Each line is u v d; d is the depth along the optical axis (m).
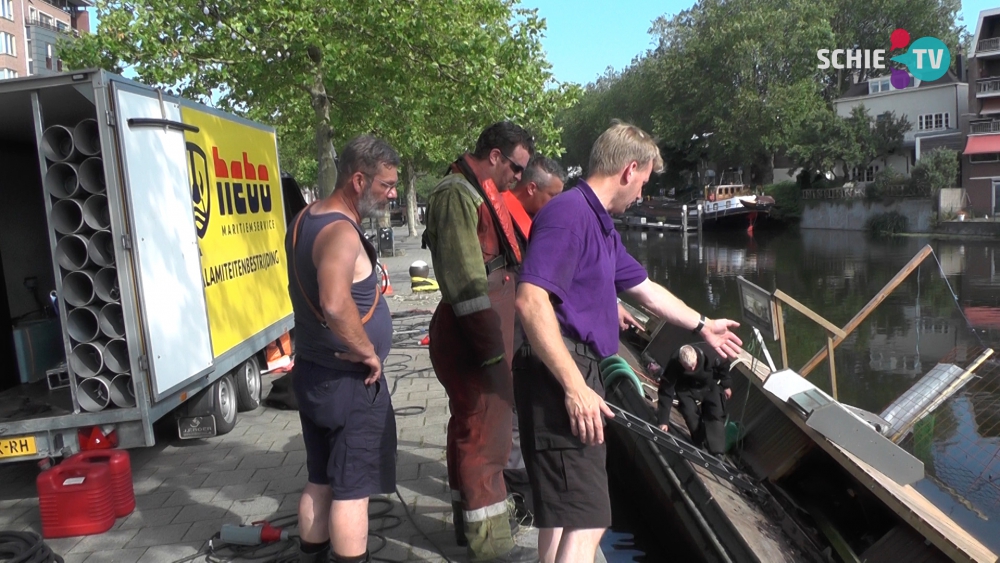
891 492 4.11
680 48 62.81
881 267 29.67
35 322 6.18
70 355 4.82
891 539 4.28
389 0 11.64
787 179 67.94
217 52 11.69
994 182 45.03
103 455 4.71
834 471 5.04
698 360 5.29
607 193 2.92
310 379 3.34
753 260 33.69
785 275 27.89
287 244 3.42
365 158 3.31
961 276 26.38
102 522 4.45
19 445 4.82
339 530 3.33
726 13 59.03
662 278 27.83
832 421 4.45
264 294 7.61
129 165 4.86
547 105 13.73
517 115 13.34
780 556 4.16
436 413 6.86
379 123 13.71
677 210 53.94
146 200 5.05
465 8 12.73
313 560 3.58
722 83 57.94
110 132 4.74
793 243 42.31
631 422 3.28
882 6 62.81
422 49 12.58
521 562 3.68
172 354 5.26
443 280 3.48
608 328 2.91
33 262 6.63
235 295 6.75
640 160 2.89
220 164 6.63
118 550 4.23
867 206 47.47
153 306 5.03
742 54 55.62
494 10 13.25
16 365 6.14
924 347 7.73
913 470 4.34
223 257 6.54
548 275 2.68
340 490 3.34
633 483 5.68
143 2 11.47
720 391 5.44
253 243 7.39
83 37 11.71
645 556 5.08
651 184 72.62
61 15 55.22
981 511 5.12
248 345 6.94
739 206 50.44
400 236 40.00
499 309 3.71
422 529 4.33
